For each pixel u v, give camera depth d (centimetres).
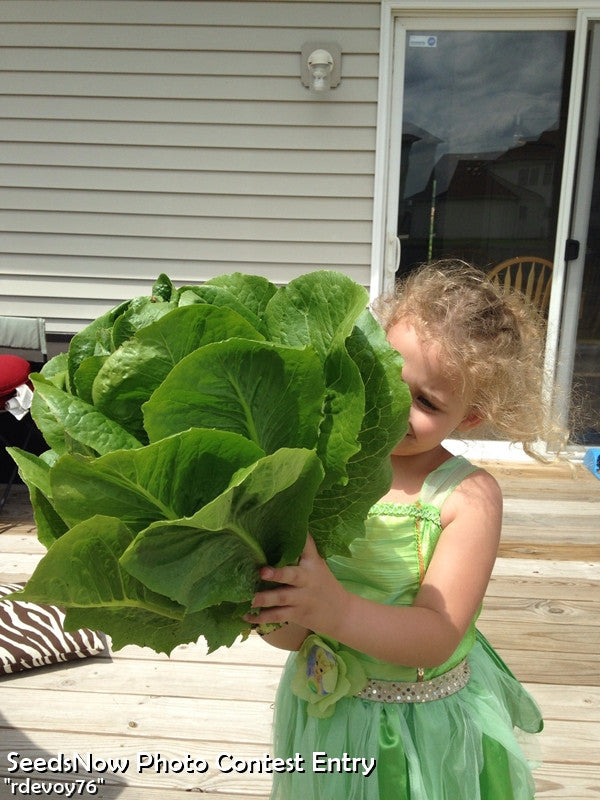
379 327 74
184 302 68
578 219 402
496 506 115
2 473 412
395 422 73
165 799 182
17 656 228
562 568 300
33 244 412
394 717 114
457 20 381
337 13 372
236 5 374
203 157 395
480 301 115
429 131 400
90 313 420
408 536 113
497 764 121
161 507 61
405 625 96
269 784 186
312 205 398
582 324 417
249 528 67
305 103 385
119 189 402
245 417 64
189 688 223
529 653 239
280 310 75
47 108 394
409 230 412
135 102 390
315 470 66
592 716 209
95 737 202
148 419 60
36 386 64
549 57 386
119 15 379
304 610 79
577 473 409
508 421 116
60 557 58
